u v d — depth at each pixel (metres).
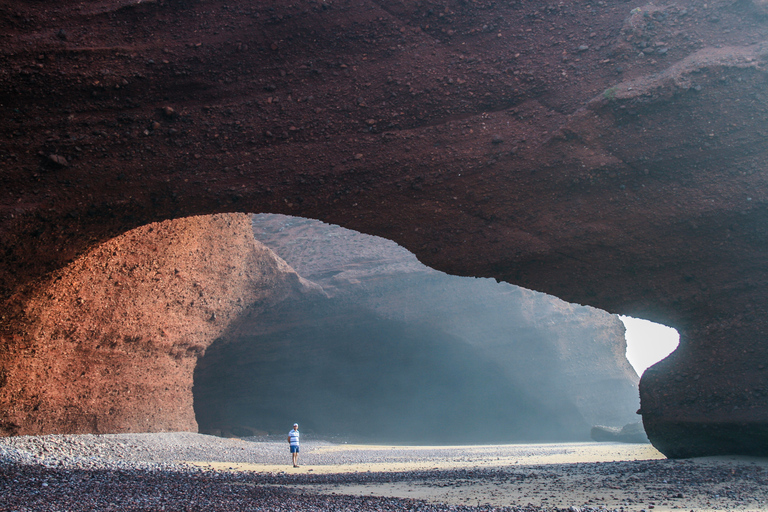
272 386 40.84
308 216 11.70
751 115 10.36
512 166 11.27
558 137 10.96
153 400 23.95
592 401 39.28
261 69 11.69
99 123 11.22
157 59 11.41
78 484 7.42
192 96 11.52
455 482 8.88
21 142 10.95
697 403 10.84
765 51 10.26
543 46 11.45
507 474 10.27
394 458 18.25
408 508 5.80
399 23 11.77
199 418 39.00
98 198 11.09
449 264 11.66
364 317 39.81
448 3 11.68
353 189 11.52
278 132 11.55
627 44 10.95
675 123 10.63
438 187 11.50
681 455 11.00
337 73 11.73
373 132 11.62
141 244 20.59
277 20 11.65
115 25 11.57
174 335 25.06
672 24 10.91
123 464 11.95
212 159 11.43
